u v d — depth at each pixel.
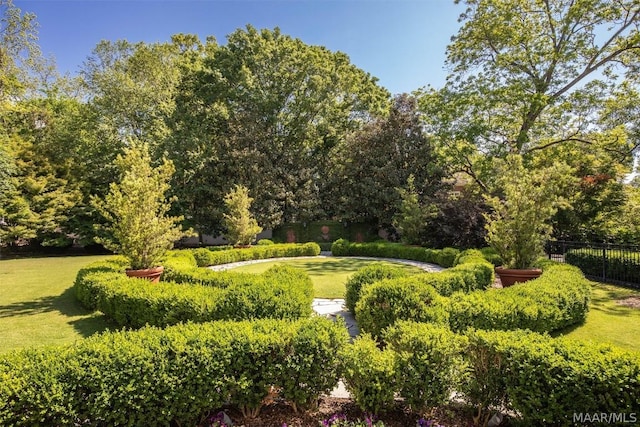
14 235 17.09
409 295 4.21
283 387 2.91
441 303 4.26
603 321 5.63
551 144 14.19
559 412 2.47
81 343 2.94
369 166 20.14
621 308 6.40
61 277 10.58
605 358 2.52
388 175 18.81
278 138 22.09
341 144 22.45
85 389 2.59
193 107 20.62
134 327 5.09
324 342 2.96
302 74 21.42
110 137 18.34
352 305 6.15
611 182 12.77
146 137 18.61
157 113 18.95
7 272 11.70
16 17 16.23
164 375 2.69
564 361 2.52
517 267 7.25
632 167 13.95
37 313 6.39
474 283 6.14
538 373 2.55
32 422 2.45
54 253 19.20
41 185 17.66
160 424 2.73
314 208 21.69
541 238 7.18
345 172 20.95
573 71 13.39
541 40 13.52
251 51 20.64
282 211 21.25
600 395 2.38
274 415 2.95
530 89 13.52
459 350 2.89
